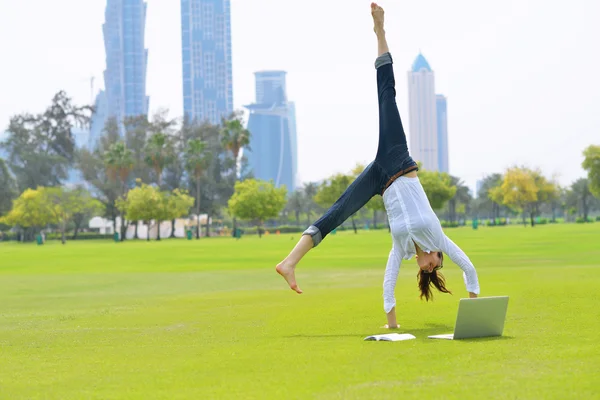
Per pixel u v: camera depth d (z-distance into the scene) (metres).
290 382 6.99
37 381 7.54
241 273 28.48
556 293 15.41
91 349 9.96
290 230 148.75
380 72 12.10
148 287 22.75
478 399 5.98
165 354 9.20
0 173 122.44
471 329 9.60
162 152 126.06
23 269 35.66
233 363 8.23
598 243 46.81
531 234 70.50
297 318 13.14
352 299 16.53
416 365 7.66
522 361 7.64
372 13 12.14
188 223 138.38
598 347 8.44
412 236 11.37
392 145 11.82
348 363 7.95
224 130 129.12
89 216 142.00
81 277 28.44
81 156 139.38
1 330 12.63
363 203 12.09
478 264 28.62
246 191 108.06
